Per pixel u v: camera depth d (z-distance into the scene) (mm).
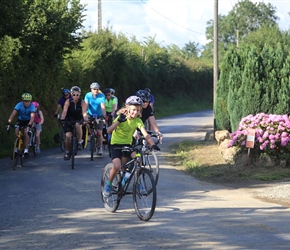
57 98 27047
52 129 25203
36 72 24578
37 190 11797
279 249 7039
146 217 8672
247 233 7898
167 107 59312
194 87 71938
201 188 12211
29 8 22547
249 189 12047
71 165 15539
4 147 19969
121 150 9234
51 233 8086
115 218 9039
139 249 7125
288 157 14141
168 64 63844
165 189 12008
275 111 17156
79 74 31797
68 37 24438
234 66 18188
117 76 43375
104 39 40938
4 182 12891
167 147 20719
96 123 16859
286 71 17281
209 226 8359
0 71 22156
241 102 17500
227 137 17688
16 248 7328
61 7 24141
